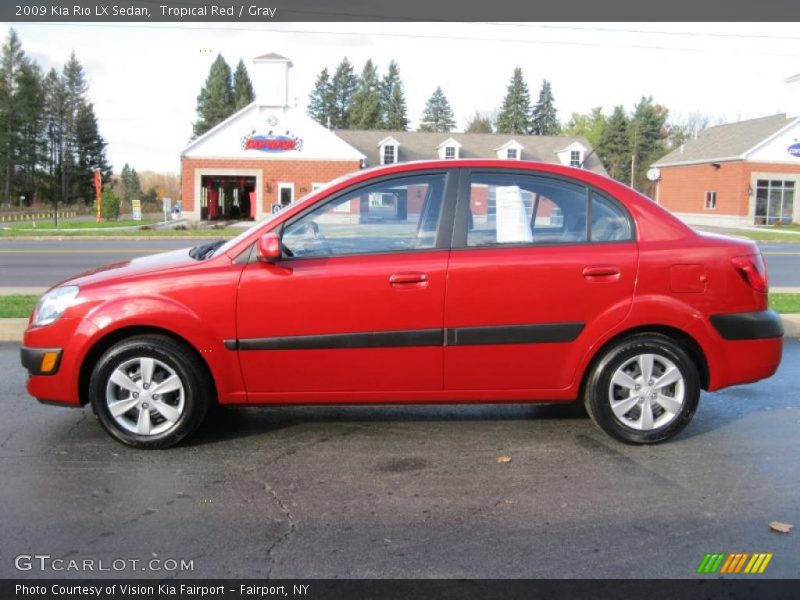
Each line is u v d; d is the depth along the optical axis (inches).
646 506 145.8
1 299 380.8
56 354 172.4
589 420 203.8
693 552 126.8
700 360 183.6
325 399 176.4
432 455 174.9
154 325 169.8
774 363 183.9
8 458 170.7
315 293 171.0
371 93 3326.8
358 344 172.4
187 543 129.2
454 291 172.2
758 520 139.7
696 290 176.6
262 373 173.5
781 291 450.0
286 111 1600.6
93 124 3331.7
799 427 199.5
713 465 169.2
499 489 154.1
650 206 181.2
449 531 134.3
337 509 143.7
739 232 1401.3
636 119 2743.6
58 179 3211.1
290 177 1619.1
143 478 159.0
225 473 162.4
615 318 174.7
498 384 177.2
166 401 175.9
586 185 180.5
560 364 176.6
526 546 128.6
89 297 172.2
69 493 150.5
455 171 179.2
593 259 174.6
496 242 176.7
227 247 179.0
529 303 173.5
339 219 176.9
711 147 1833.2
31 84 2864.2
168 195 3644.2
